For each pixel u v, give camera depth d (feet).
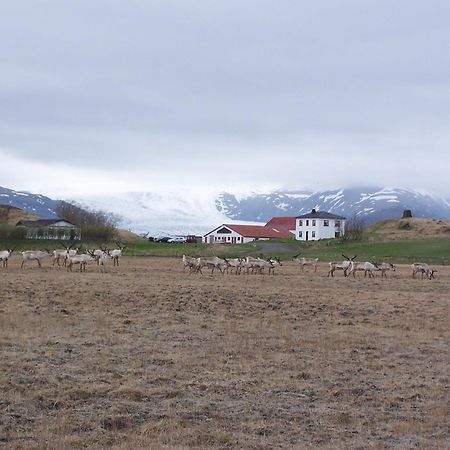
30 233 389.60
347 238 437.58
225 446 41.55
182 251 337.93
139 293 122.11
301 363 67.21
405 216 575.79
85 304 107.55
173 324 91.30
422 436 45.34
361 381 60.54
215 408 50.06
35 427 43.65
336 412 50.31
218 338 81.30
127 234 479.00
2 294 115.44
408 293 148.46
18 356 64.18
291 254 349.20
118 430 44.14
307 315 105.70
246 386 56.80
